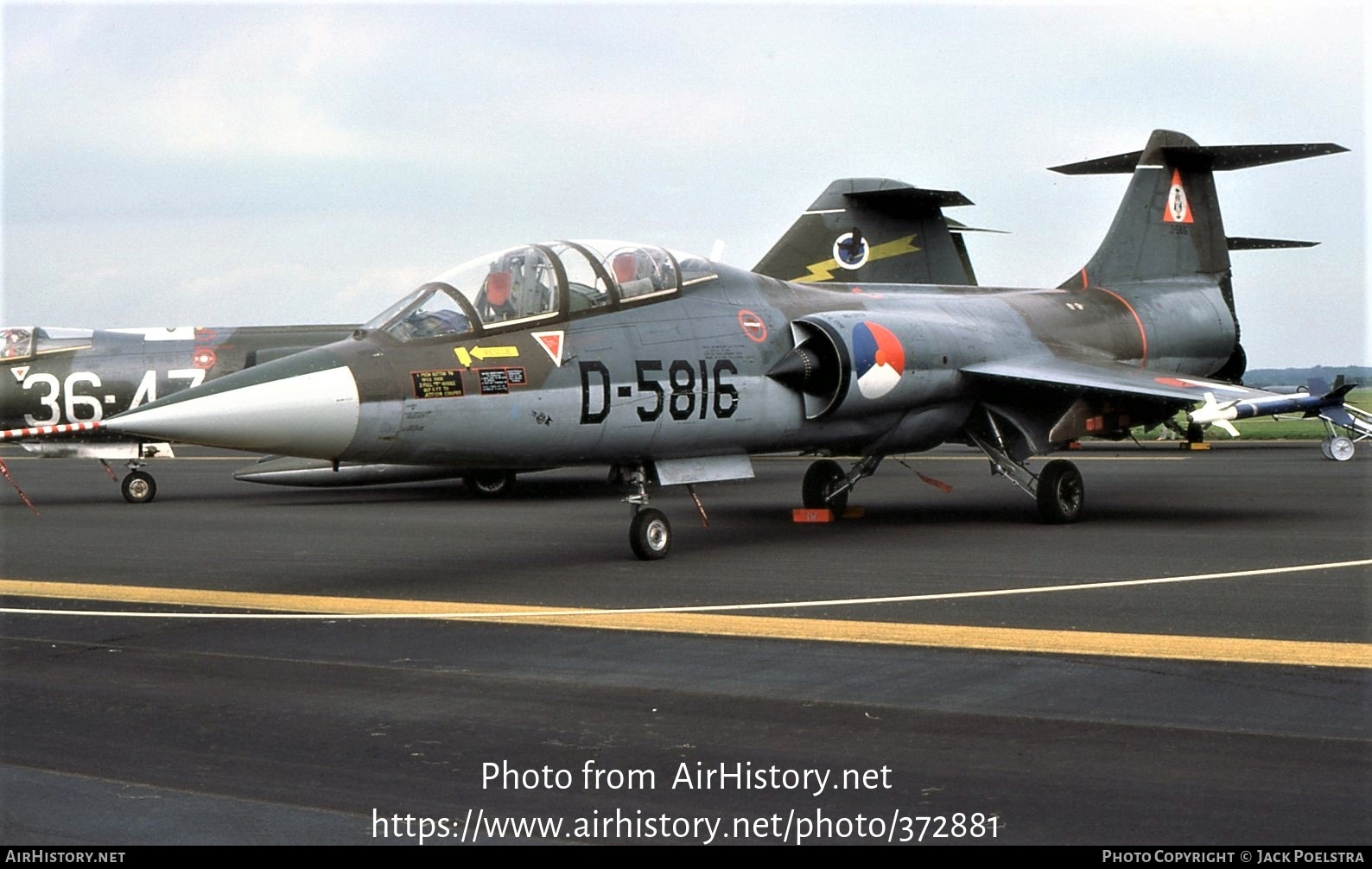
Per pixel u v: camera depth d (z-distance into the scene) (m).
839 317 13.41
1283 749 5.68
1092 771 5.45
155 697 7.07
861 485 21.05
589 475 25.28
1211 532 13.73
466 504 19.55
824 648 8.00
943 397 14.48
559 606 9.73
